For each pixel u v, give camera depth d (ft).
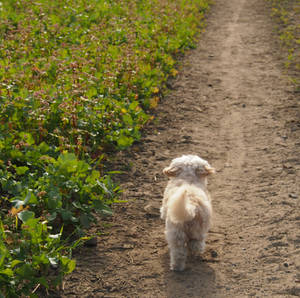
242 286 19.31
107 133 33.32
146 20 67.36
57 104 30.45
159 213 25.82
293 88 49.57
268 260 21.15
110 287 19.12
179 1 93.61
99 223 23.95
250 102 46.26
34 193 22.03
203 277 19.89
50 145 29.30
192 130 39.27
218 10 99.81
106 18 65.98
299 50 65.10
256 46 69.62
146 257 21.47
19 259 17.84
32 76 34.88
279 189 28.37
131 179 29.78
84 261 20.67
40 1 67.82
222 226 24.38
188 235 19.49
